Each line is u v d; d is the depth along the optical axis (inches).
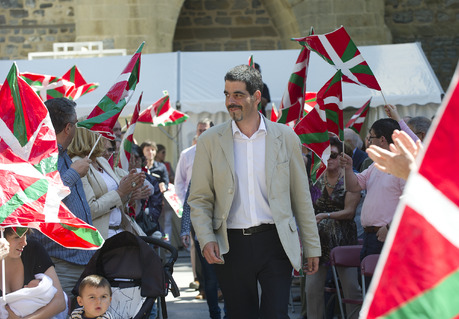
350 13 669.9
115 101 205.6
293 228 169.5
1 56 688.4
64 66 497.4
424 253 69.8
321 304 245.0
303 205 174.6
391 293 70.4
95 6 650.8
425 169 70.6
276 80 482.0
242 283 172.1
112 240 180.1
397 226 71.1
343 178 248.7
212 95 470.9
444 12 714.2
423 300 69.4
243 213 170.6
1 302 150.4
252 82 168.7
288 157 172.9
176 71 484.7
